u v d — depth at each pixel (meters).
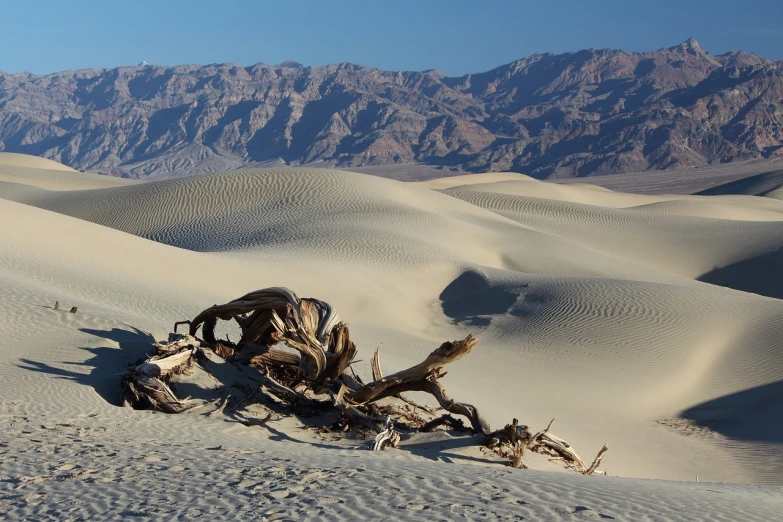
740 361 25.17
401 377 13.56
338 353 14.27
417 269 37.50
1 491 7.20
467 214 56.50
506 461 11.68
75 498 6.99
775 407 21.38
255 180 55.78
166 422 11.92
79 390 12.70
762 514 7.43
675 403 22.64
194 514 6.48
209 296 25.14
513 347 26.69
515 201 69.12
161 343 14.35
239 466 8.47
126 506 6.74
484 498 7.18
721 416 21.53
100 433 10.41
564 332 27.55
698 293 30.59
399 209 50.25
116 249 28.92
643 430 20.14
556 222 61.56
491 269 38.34
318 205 51.22
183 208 52.91
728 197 95.38
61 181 77.56
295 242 41.19
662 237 57.75
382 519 6.36
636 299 29.70
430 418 15.41
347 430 12.98
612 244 56.12
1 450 8.80
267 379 15.01
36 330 15.59
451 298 35.62
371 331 27.03
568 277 35.06
